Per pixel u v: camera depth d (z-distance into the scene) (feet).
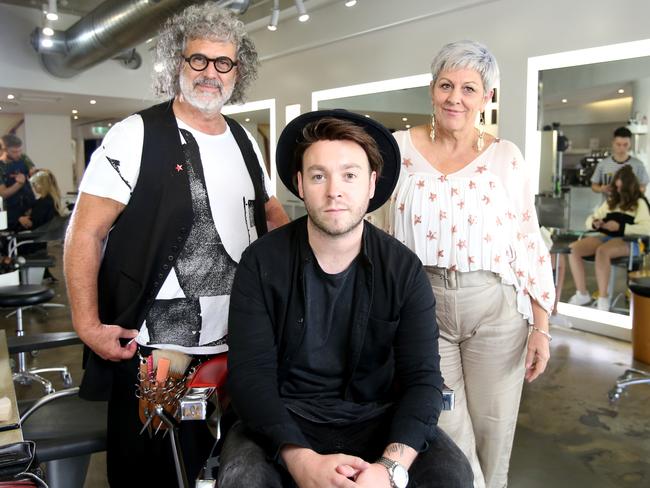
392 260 4.71
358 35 20.77
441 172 6.08
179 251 5.54
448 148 6.15
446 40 17.76
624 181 16.02
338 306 4.69
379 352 4.79
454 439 6.13
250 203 6.07
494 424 6.24
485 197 5.93
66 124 45.52
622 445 9.45
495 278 6.00
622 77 17.02
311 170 4.42
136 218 5.50
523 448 9.36
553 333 15.89
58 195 22.29
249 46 6.00
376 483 3.95
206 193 5.67
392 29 19.48
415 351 4.74
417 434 4.35
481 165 6.02
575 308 16.47
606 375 12.64
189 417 4.53
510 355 6.13
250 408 4.38
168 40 5.72
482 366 6.13
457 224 5.90
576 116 23.44
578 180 20.12
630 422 10.32
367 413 4.78
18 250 19.61
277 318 4.70
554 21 15.01
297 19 23.25
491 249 5.90
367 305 4.67
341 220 4.37
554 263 16.53
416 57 18.76
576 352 14.20
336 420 4.70
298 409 4.72
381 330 4.72
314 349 4.72
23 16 28.55
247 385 4.47
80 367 13.47
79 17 27.99
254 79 6.25
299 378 4.79
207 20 5.58
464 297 5.93
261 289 4.67
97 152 5.49
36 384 12.31
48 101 34.50
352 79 21.38
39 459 5.78
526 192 6.18
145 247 5.49
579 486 8.20
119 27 18.60
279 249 4.71
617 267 15.90
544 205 17.08
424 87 18.74
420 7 18.21
